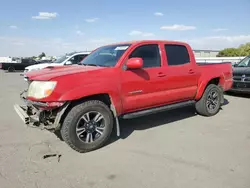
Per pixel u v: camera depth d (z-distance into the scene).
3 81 15.35
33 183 2.89
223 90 6.18
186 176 3.03
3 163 3.39
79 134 3.71
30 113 4.01
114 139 4.35
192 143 4.12
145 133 4.66
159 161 3.45
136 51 4.40
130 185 2.84
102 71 3.89
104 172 3.15
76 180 2.96
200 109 5.78
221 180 2.92
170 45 5.00
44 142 4.18
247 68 8.63
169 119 5.65
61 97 3.47
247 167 3.24
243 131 4.74
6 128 4.93
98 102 3.85
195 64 5.45
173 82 4.91
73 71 3.80
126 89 4.15
